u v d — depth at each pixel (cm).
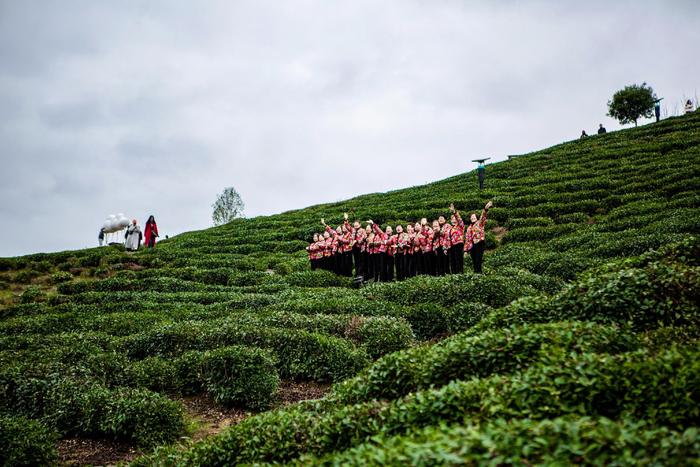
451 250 2452
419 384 920
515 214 3650
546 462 486
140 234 4222
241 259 3572
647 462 471
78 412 1214
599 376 695
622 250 2359
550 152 5578
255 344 1570
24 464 1023
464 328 1683
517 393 700
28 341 1733
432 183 5788
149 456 1005
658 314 1025
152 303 2386
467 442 525
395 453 545
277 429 855
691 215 2605
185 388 1460
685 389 641
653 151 4431
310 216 5012
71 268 3553
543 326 933
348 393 991
